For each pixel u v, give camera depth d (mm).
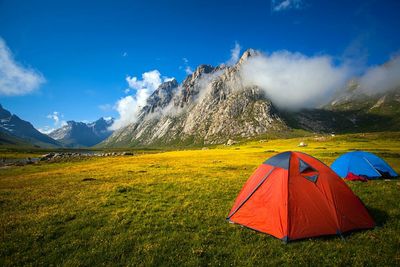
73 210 18469
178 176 32875
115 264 10922
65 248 12477
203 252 11719
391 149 75188
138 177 33125
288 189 13875
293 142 167000
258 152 90000
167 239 13133
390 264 10297
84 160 86438
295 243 12359
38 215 17469
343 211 13703
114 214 17219
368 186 23047
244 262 10820
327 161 45500
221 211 17406
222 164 47844
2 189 28047
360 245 11859
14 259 11594
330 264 10469
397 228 13617
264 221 14016
